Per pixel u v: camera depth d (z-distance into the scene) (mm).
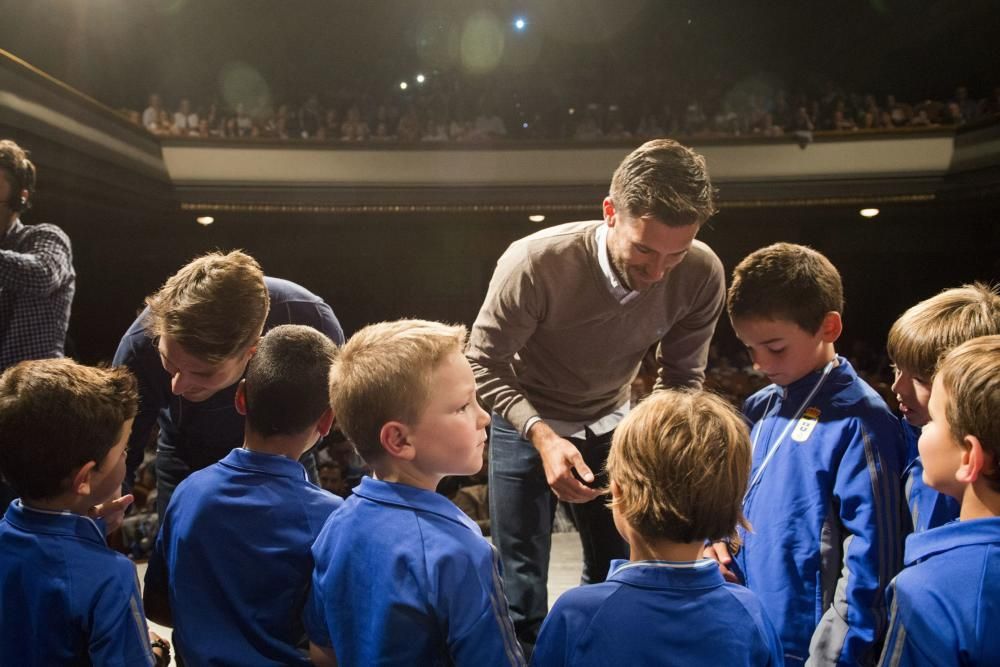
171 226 11055
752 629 977
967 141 9688
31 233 1973
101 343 11258
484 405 1832
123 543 4727
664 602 967
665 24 13023
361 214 10672
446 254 11703
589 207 10570
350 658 1051
